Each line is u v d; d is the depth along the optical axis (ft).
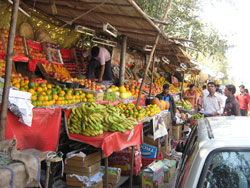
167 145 23.22
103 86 23.98
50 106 14.10
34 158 8.39
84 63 27.27
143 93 30.60
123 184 18.11
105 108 16.72
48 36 24.03
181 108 36.88
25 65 21.26
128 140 15.83
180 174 9.12
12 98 11.50
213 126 9.43
